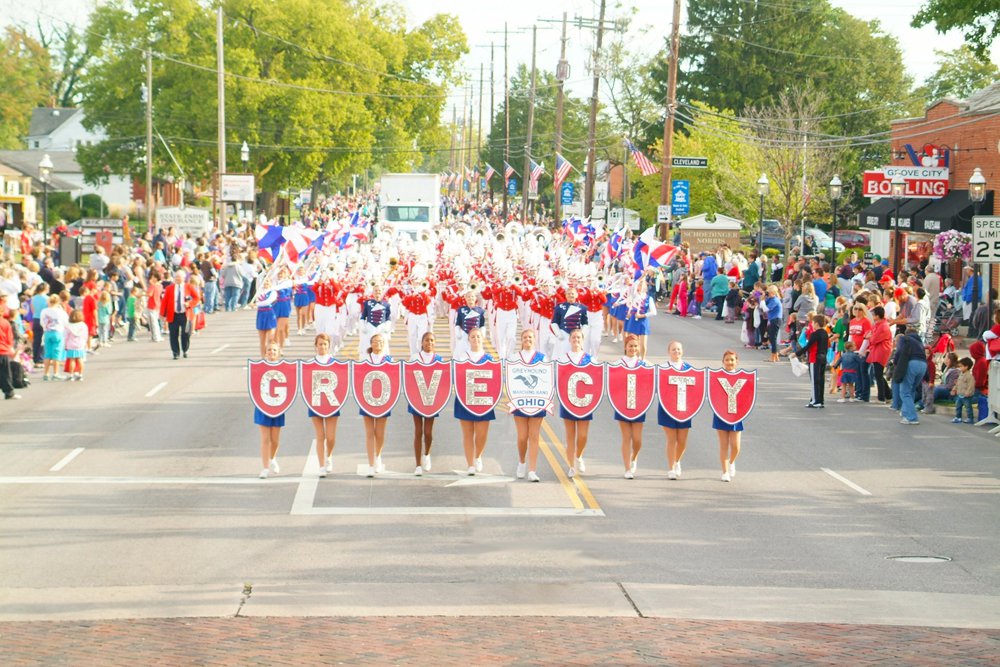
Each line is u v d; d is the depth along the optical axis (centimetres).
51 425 2134
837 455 1998
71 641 1069
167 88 7694
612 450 1998
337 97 7900
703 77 8375
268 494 1661
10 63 8106
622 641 1085
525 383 1748
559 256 3000
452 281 2920
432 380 1762
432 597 1237
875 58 8825
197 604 1200
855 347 2539
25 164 9200
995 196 3841
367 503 1620
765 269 4112
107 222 5309
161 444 1980
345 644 1062
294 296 3362
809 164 5856
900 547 1467
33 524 1498
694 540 1477
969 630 1145
